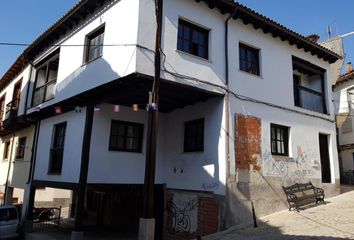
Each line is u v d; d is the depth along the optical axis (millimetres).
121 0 9820
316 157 13023
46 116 13734
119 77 9086
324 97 14570
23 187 15062
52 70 14367
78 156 10953
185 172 11297
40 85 14867
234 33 11227
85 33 11359
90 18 11211
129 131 11844
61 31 12703
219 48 10680
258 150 10953
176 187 11516
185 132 11883
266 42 12258
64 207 22734
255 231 8867
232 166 10023
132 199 13914
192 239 9758
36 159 14023
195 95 10383
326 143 14070
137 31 8883
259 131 11156
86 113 10922
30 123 15109
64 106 11789
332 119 14367
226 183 9750
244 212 9992
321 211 10414
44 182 12820
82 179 10078
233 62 10953
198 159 10883
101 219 15891
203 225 10133
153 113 8492
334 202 11820
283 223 9359
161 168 12273
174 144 12094
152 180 8164
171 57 9367
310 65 14156
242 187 10141
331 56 14555
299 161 12289
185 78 9539
